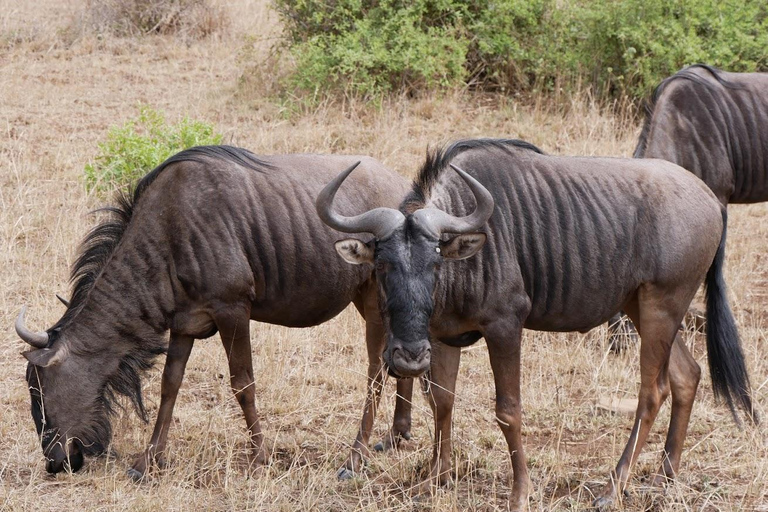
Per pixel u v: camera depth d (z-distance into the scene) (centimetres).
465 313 1242
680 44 2738
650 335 1317
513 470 1275
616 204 1298
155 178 1413
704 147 1848
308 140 2609
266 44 3512
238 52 3316
